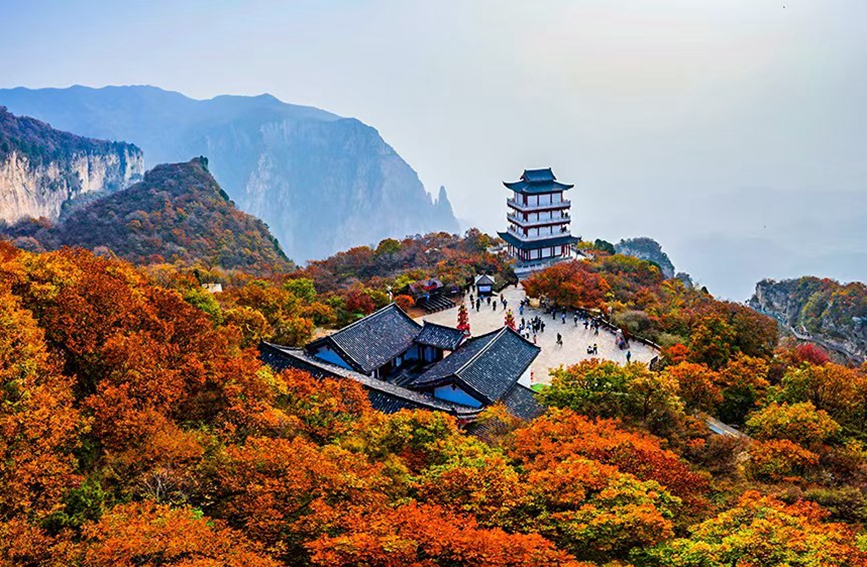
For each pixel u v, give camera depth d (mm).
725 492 33000
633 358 67938
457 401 45125
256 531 22109
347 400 35438
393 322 56969
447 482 26516
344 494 24188
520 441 32938
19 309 26859
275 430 29688
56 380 24828
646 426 40281
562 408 41562
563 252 115375
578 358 68250
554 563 21375
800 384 48125
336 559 20203
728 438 38844
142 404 26797
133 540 18844
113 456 24578
